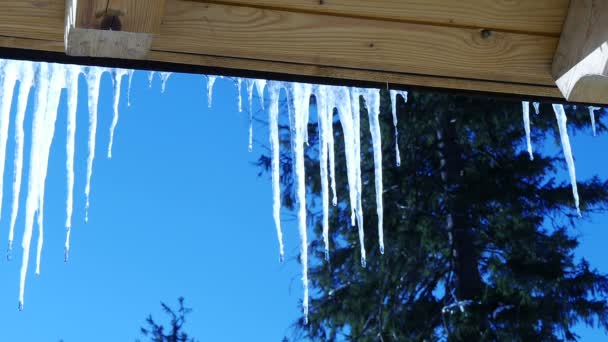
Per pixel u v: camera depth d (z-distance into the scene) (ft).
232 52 6.07
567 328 31.45
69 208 12.95
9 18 5.70
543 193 33.91
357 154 10.68
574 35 6.36
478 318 30.42
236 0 6.01
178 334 38.29
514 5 6.45
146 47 5.72
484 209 33.50
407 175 34.06
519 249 32.94
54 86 8.45
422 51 6.32
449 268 33.55
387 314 33.12
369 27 6.23
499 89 6.81
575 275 33.01
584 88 6.43
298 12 6.12
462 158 34.45
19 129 11.92
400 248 33.42
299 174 11.66
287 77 6.50
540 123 34.53
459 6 6.35
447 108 34.14
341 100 10.07
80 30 5.47
